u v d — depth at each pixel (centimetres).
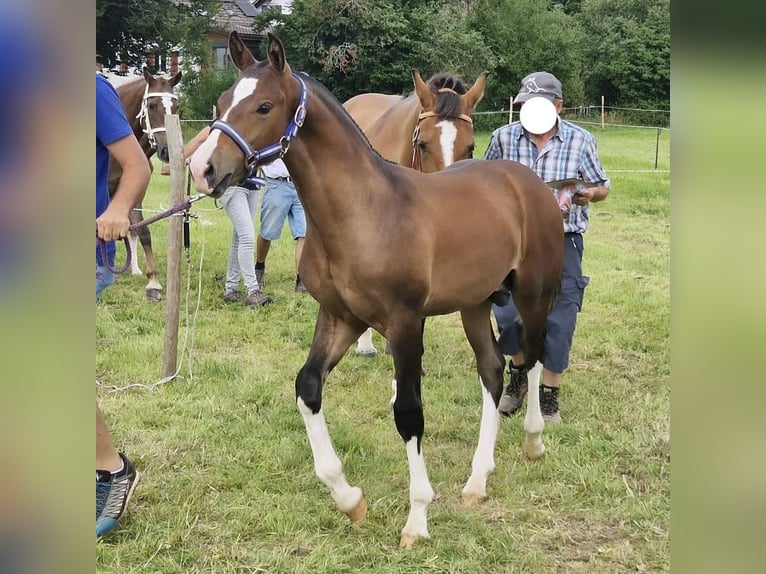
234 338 533
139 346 498
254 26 2856
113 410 396
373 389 442
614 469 339
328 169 261
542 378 393
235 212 588
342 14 2653
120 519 288
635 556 269
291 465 342
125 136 258
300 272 286
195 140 455
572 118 2869
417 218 279
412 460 278
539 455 348
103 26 2778
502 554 271
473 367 486
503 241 312
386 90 2703
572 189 376
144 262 736
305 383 281
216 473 332
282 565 265
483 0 3045
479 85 451
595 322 574
